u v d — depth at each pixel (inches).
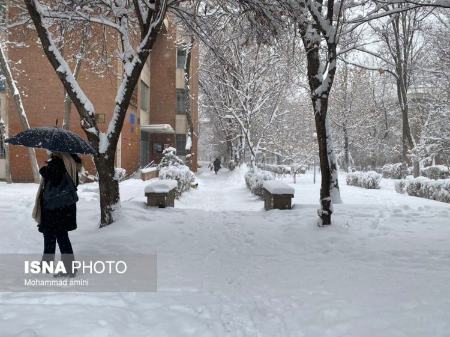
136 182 875.4
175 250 306.0
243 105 1056.8
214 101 1357.0
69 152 223.3
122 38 389.7
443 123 1142.3
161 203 462.6
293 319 170.9
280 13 373.4
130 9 383.6
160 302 185.3
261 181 707.4
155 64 1378.0
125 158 984.3
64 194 224.2
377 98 1923.0
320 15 349.4
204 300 191.5
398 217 405.7
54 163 225.1
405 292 202.4
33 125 934.4
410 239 324.8
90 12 428.8
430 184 705.6
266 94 1087.6
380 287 212.5
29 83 932.0
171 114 1380.4
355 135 1804.9
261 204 641.0
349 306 181.2
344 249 304.0
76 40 587.2
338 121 1648.6
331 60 352.8
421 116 1380.4
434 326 157.6
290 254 296.0
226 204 672.4
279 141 1504.7
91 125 358.3
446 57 965.8
